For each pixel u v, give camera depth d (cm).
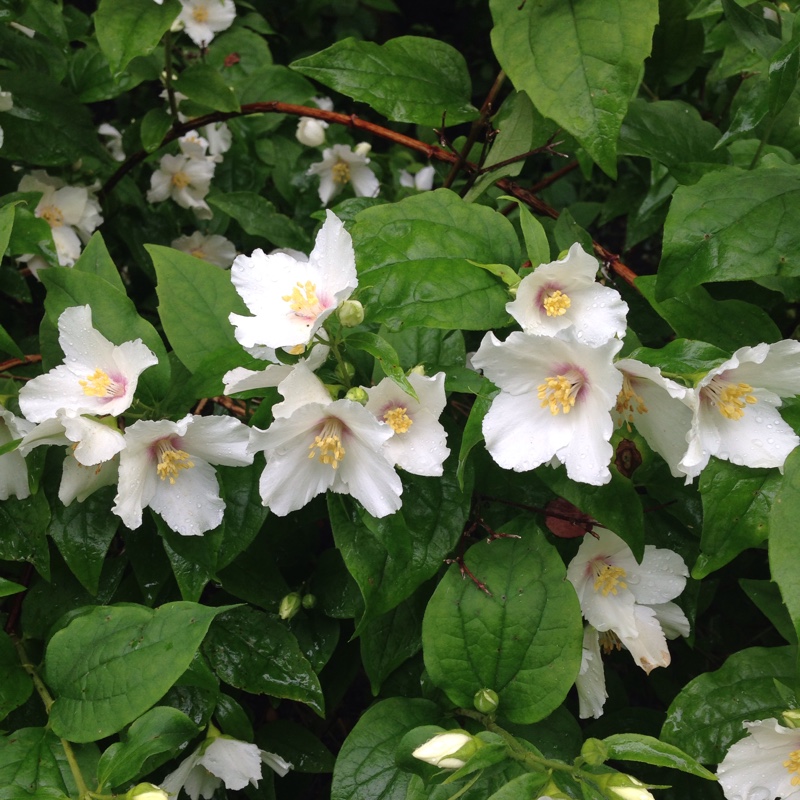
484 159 48
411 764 36
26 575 44
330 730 54
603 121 39
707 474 37
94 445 37
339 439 36
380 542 38
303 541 47
